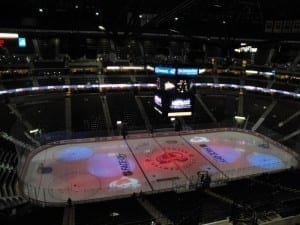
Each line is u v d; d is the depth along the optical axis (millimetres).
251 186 25641
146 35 25125
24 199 25594
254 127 47625
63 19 24391
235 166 34688
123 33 20391
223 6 24109
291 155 38625
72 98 49969
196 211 19125
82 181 30359
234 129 48250
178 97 28203
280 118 47812
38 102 46781
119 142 42250
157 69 28672
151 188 29031
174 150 39500
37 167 33719
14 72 48938
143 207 22094
